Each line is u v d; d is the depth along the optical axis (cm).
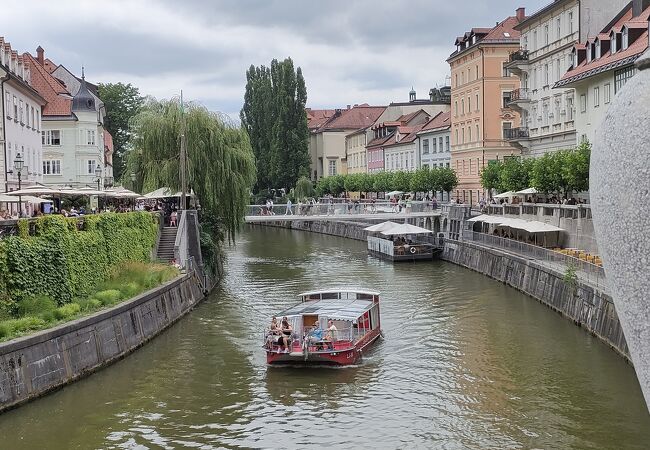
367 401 2186
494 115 7356
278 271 5184
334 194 10681
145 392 2258
